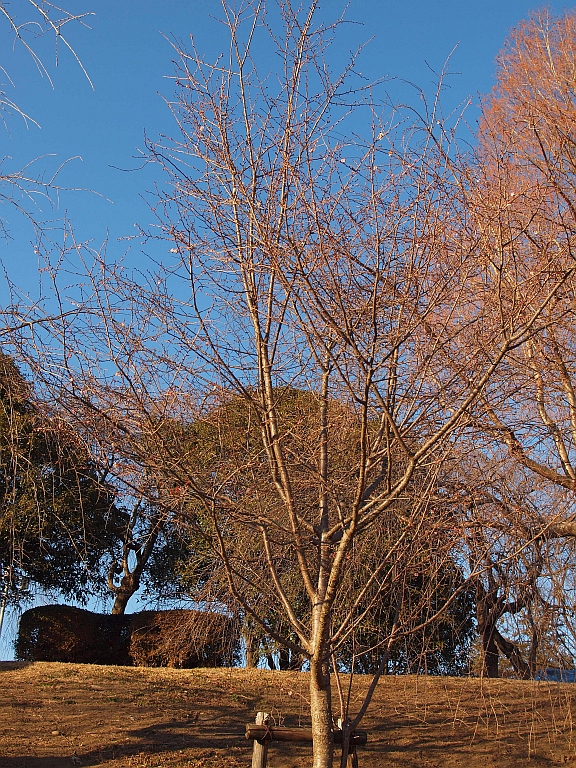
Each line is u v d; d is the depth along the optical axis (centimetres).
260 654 1244
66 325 471
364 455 427
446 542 582
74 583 1354
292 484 532
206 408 506
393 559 588
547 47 750
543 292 495
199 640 1008
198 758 833
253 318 508
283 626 959
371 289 466
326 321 431
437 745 876
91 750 839
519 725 903
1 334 463
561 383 610
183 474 465
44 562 1097
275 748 898
